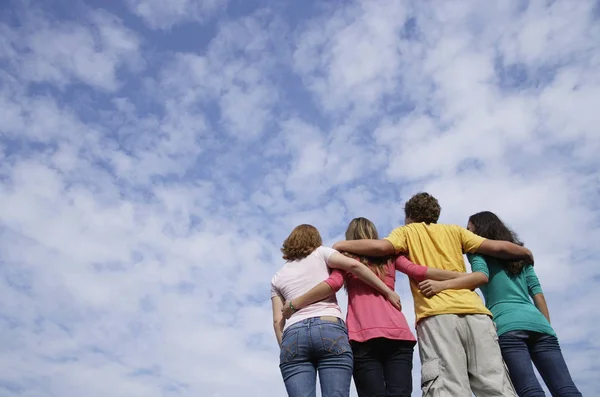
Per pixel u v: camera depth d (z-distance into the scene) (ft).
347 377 12.00
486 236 15.20
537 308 14.40
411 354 12.81
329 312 12.59
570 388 12.92
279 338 13.12
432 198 15.28
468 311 13.03
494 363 12.55
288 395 12.10
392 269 14.23
